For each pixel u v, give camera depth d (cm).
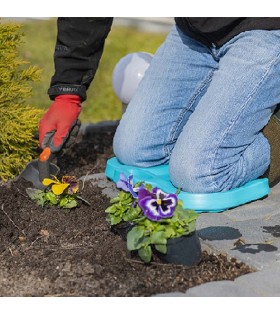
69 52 245
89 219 237
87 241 226
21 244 224
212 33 244
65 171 277
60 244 225
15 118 262
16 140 260
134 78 284
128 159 261
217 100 241
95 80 393
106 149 299
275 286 201
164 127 260
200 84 261
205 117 241
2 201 244
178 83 261
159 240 204
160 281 205
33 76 266
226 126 240
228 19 240
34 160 256
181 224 208
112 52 436
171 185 250
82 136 313
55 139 246
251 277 204
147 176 258
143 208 205
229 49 246
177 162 243
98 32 244
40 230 231
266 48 238
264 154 249
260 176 256
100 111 353
